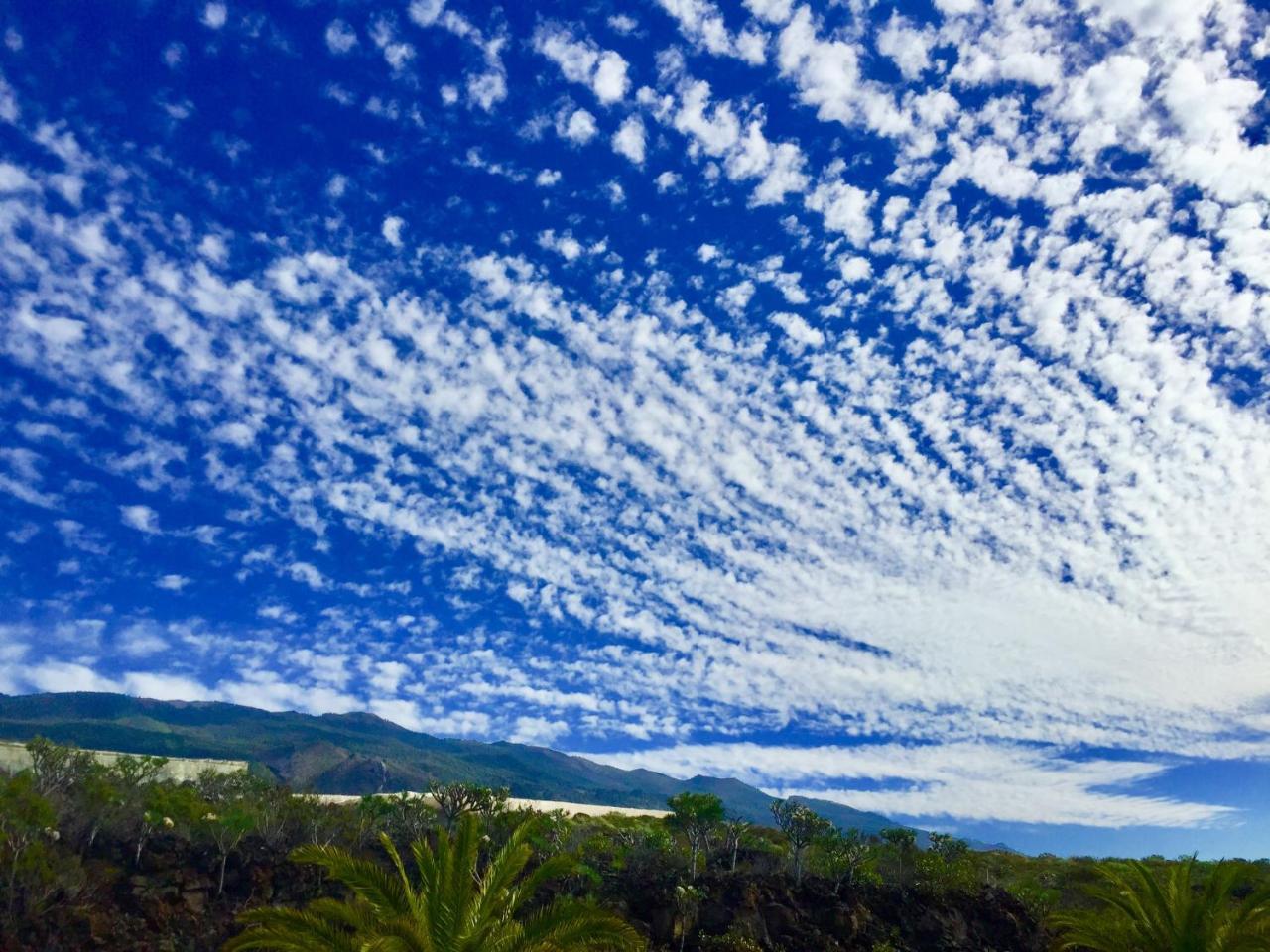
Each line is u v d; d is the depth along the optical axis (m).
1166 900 27.77
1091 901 40.25
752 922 30.38
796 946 29.67
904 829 40.62
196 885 27.34
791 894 32.97
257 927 19.17
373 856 33.59
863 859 37.44
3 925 22.16
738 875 34.38
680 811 36.78
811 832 36.50
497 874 19.73
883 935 31.67
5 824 24.22
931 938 32.44
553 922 19.30
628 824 45.97
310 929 18.38
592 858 35.31
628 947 19.61
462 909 18.73
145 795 31.72
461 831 19.61
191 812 30.86
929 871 37.19
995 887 38.78
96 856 27.44
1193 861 28.12
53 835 26.14
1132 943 28.17
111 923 24.06
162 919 25.00
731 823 41.19
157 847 29.06
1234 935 25.48
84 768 31.34
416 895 19.62
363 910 20.16
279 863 30.11
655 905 31.02
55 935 22.44
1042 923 34.69
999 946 33.09
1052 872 46.53
